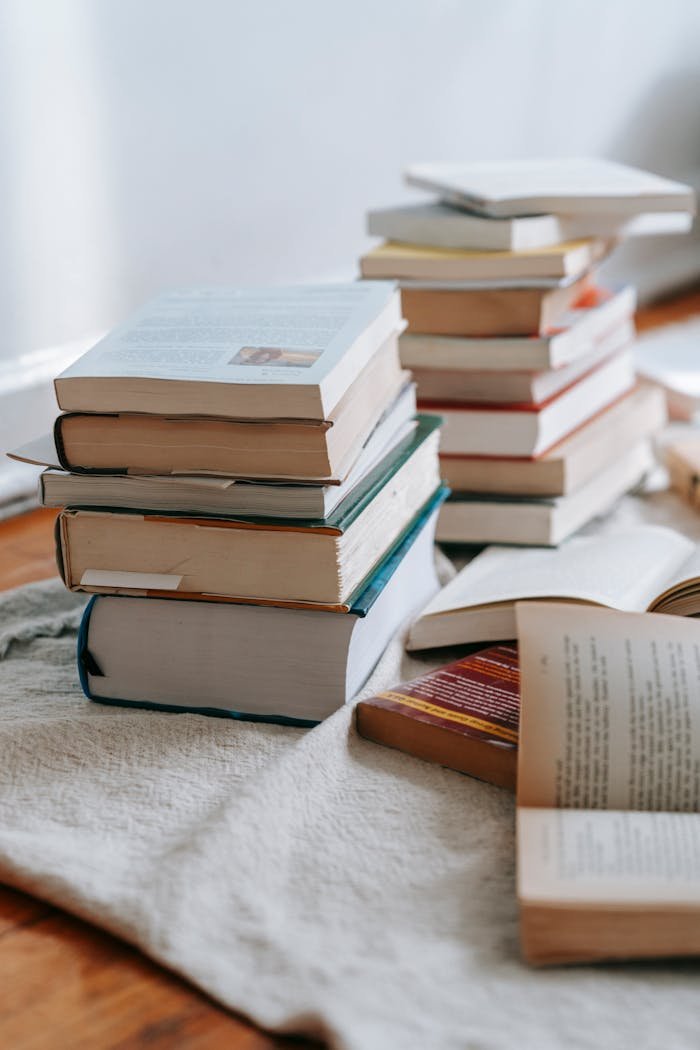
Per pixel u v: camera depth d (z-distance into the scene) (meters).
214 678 0.87
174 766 0.82
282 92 1.71
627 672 0.68
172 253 1.62
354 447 0.84
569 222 1.21
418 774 0.79
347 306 0.90
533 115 2.17
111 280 1.54
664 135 2.51
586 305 1.25
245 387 0.76
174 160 1.58
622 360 1.34
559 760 0.66
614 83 2.33
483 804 0.75
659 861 0.60
